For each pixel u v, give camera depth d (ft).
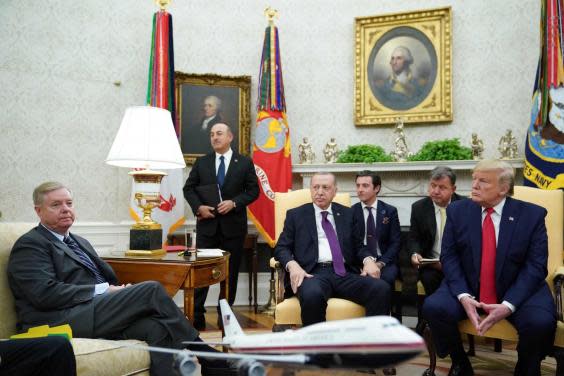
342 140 20.61
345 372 4.35
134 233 10.27
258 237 19.92
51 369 6.43
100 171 18.76
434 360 9.52
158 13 18.21
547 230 10.30
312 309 9.57
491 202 9.53
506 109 18.97
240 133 20.13
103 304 8.14
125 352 7.23
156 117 10.19
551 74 15.98
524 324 8.36
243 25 20.57
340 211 11.68
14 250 8.21
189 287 9.30
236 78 20.13
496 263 9.29
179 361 4.19
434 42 19.60
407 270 12.50
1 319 7.92
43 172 17.97
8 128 17.60
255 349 4.25
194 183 15.69
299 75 20.77
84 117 18.63
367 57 20.34
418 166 17.92
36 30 18.15
